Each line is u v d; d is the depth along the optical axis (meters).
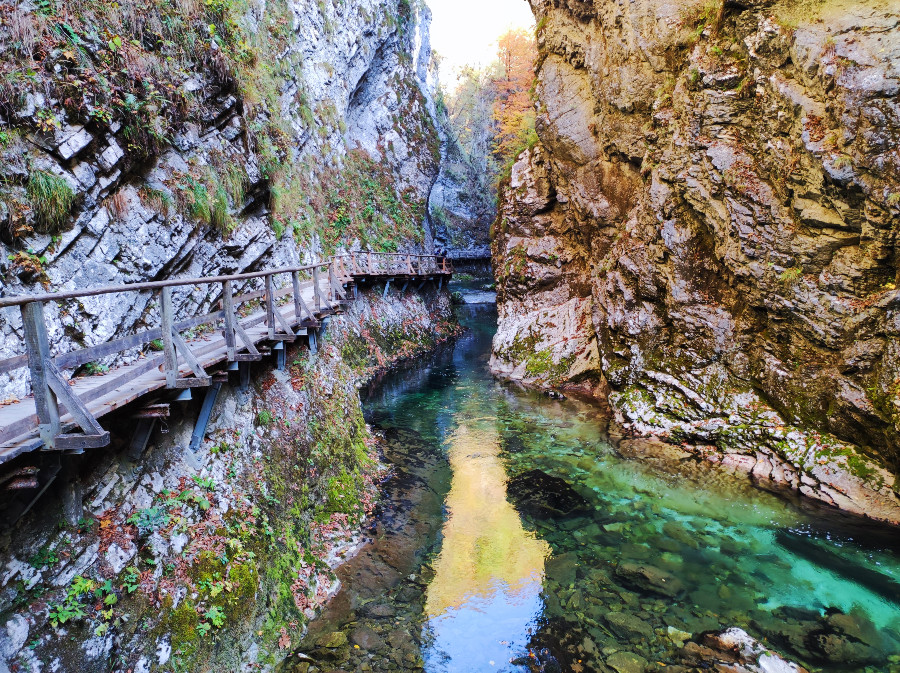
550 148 17.17
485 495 9.79
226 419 6.88
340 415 10.34
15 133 5.70
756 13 9.58
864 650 5.86
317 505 8.02
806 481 9.20
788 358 9.95
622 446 11.82
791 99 8.84
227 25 11.16
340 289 13.35
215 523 5.80
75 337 5.98
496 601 6.84
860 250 8.33
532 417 14.05
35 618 3.85
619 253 13.86
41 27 6.15
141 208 7.42
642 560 7.70
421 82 42.56
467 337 27.23
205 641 4.94
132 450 5.16
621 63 13.23
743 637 6.10
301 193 19.61
